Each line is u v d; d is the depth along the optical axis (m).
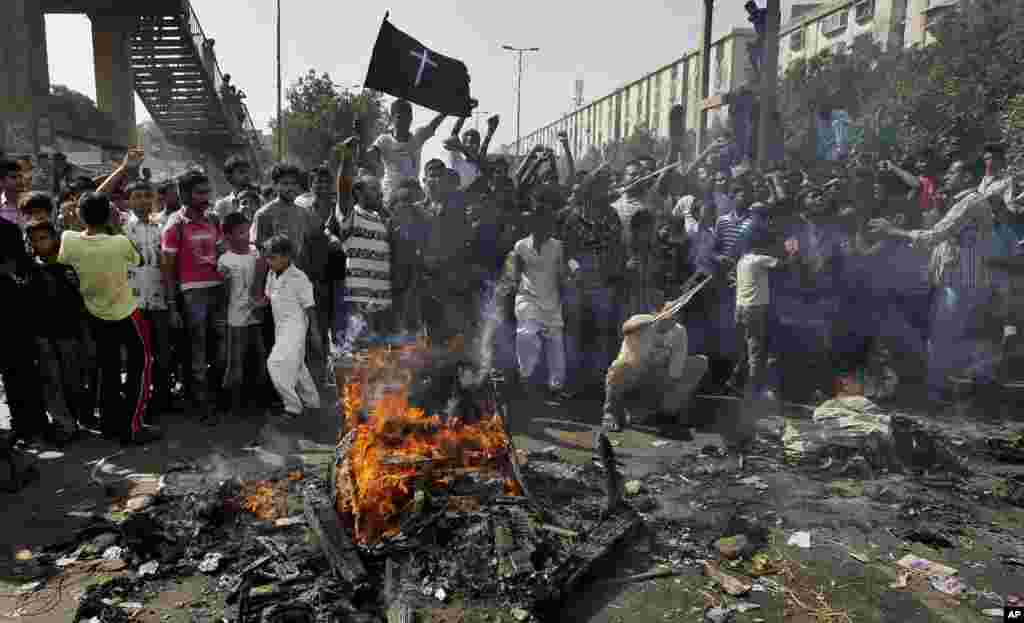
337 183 6.87
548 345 7.00
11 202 6.45
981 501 4.55
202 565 3.57
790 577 3.62
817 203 7.30
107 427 5.60
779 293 7.27
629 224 7.40
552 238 6.89
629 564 3.73
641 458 5.35
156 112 27.36
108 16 23.59
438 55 7.55
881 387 7.00
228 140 29.17
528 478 4.74
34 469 4.86
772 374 7.08
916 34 22.22
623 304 7.42
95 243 5.24
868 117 13.48
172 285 6.05
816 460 5.13
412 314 7.19
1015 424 6.23
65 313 5.50
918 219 8.05
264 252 6.14
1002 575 3.66
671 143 10.80
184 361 6.55
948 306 6.96
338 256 7.29
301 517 4.07
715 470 5.04
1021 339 7.68
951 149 10.25
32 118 16.00
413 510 3.74
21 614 3.20
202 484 4.62
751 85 11.76
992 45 12.57
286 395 6.09
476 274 7.39
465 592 3.29
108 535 3.88
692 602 3.40
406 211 7.16
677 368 5.96
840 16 27.05
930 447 5.22
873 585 3.55
